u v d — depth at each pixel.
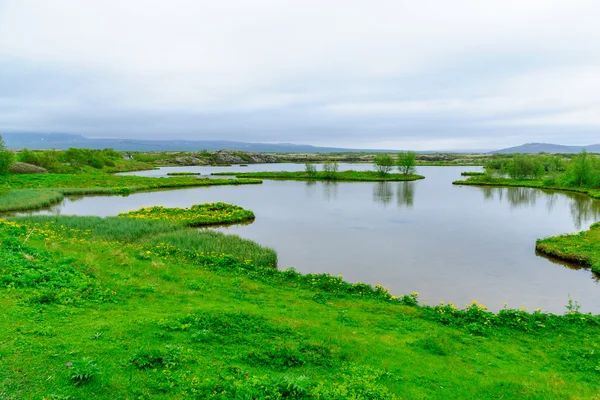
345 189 74.06
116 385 7.12
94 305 11.42
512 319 14.39
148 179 79.62
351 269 23.61
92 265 15.69
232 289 15.96
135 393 7.00
